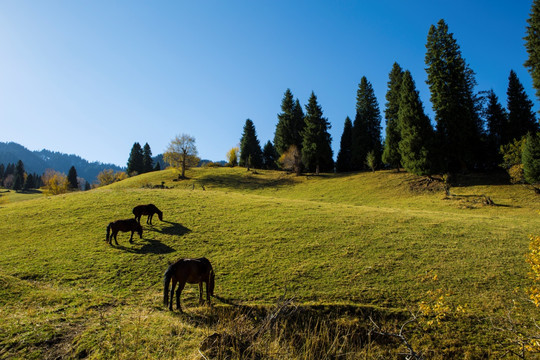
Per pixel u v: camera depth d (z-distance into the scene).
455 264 16.05
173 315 10.34
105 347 7.33
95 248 17.95
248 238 20.25
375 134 73.31
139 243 19.03
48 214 25.12
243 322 9.14
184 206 28.92
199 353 7.16
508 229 22.45
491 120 55.16
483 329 10.51
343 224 23.30
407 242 19.44
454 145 49.66
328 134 74.25
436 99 51.66
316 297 12.76
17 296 10.66
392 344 9.95
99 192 34.44
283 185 63.81
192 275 11.28
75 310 9.97
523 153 39.75
